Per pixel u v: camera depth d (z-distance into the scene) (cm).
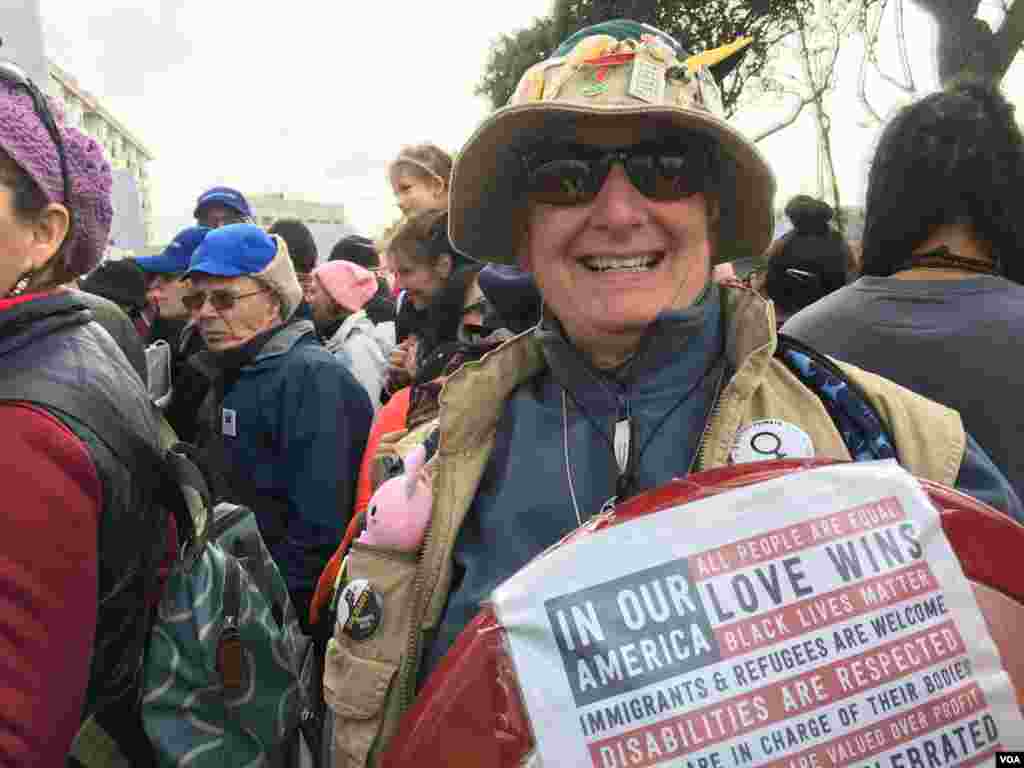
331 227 710
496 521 99
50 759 99
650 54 97
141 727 121
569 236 100
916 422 97
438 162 338
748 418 95
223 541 138
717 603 65
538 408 107
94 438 104
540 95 100
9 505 94
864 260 163
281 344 244
